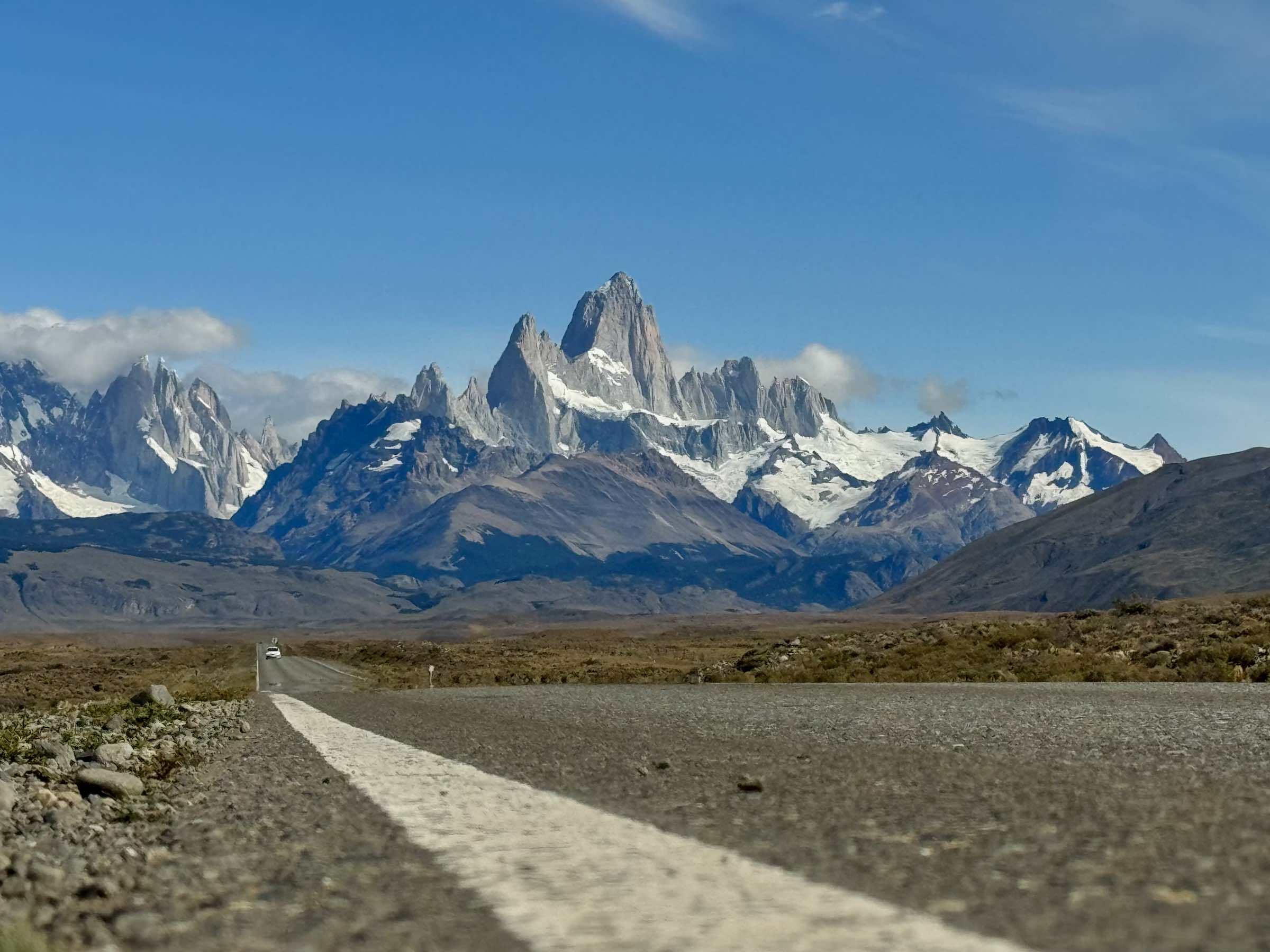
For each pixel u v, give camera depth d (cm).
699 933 1016
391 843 1581
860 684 7119
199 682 12012
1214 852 1287
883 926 1012
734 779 2177
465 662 17000
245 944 1057
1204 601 18412
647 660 16000
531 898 1191
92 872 1485
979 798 1792
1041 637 8838
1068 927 984
